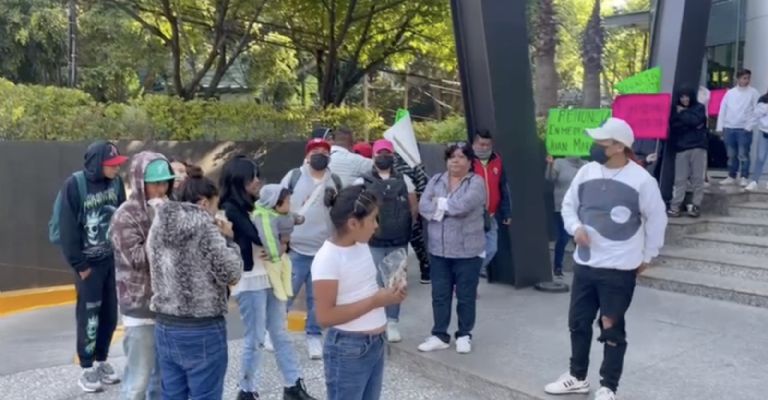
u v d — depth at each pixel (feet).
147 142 31.78
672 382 15.74
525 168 25.21
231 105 36.40
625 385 15.57
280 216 16.01
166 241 11.68
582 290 14.57
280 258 15.97
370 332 11.02
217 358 11.95
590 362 17.12
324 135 21.15
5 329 23.13
